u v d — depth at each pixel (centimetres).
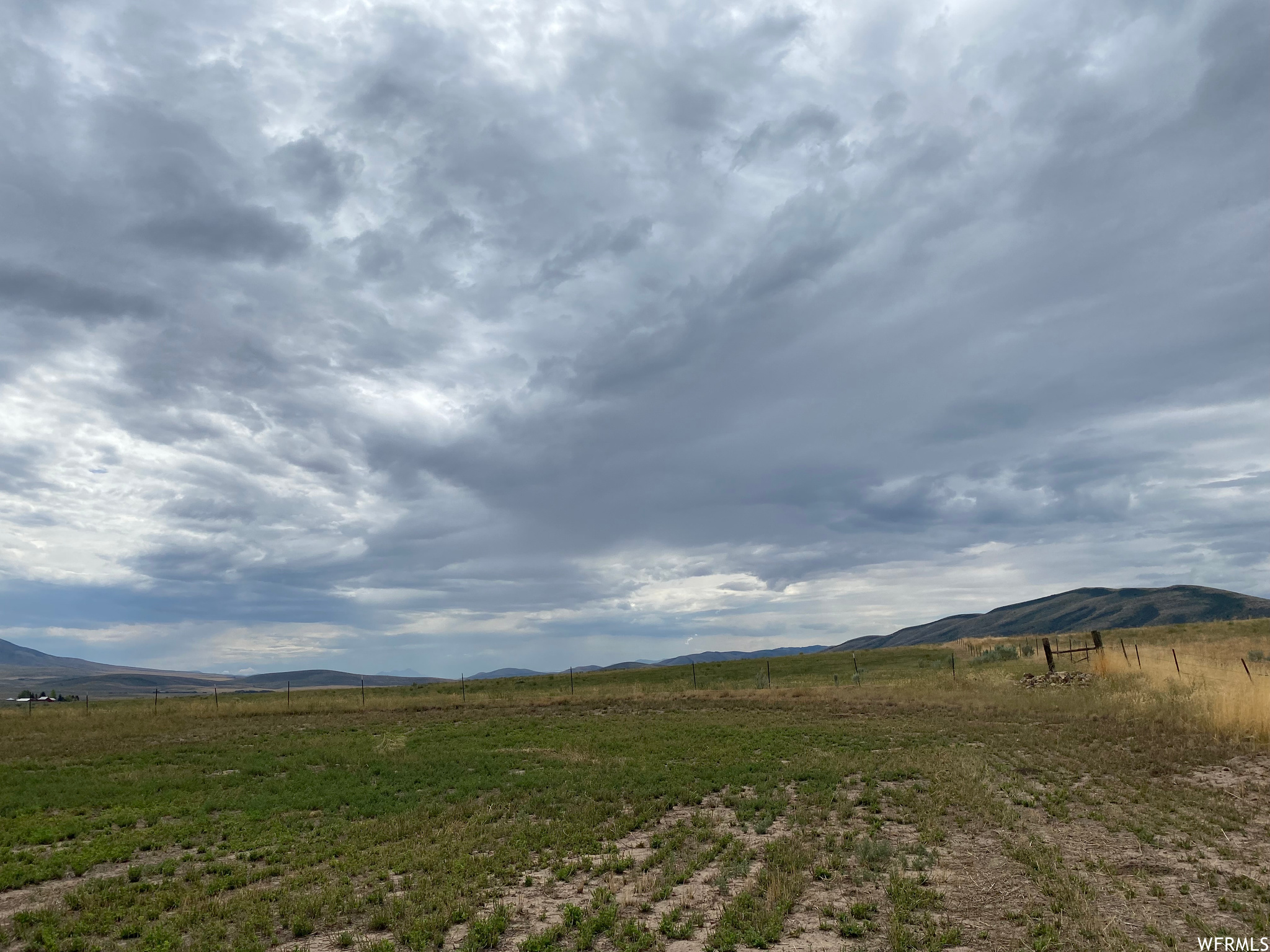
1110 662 4397
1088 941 896
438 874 1244
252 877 1280
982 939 917
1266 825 1473
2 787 2161
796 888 1096
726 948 902
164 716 4203
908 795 1738
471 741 2967
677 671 6588
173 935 1004
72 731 3622
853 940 926
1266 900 1047
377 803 1848
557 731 3203
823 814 1598
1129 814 1545
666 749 2583
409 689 6238
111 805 1905
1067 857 1259
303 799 1920
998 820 1509
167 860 1398
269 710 4447
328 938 994
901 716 3381
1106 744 2481
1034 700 3606
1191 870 1186
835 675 5616
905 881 1114
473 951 920
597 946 936
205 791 2070
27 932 1047
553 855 1358
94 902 1155
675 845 1389
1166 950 877
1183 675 3900
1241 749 2339
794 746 2598
